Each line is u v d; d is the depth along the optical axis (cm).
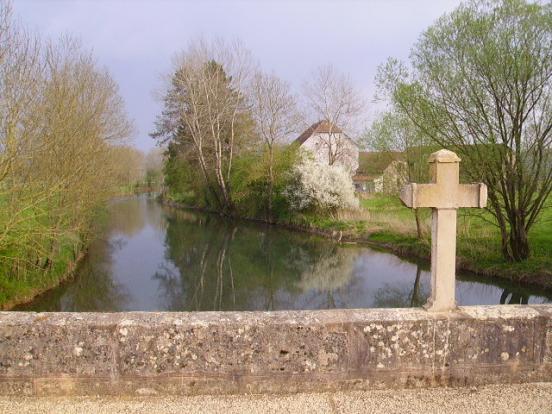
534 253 1330
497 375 371
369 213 2536
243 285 1430
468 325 367
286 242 2222
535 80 1124
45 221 1170
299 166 2803
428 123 1276
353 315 368
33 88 880
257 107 3197
